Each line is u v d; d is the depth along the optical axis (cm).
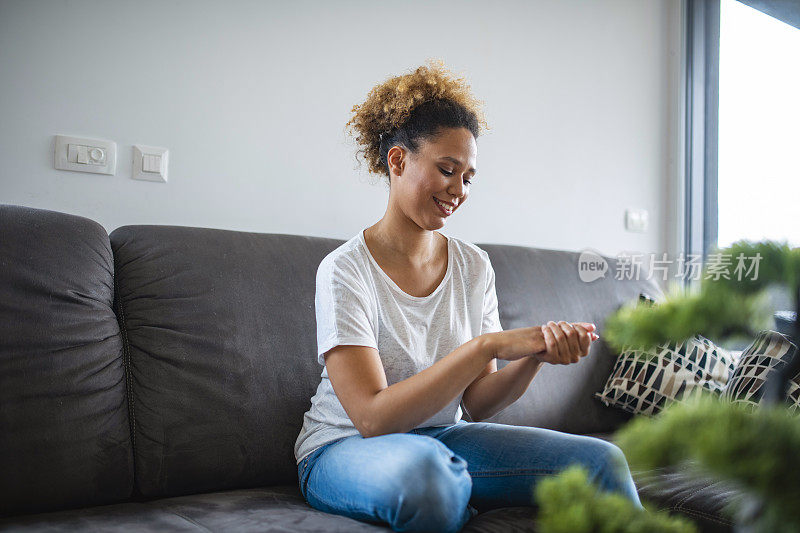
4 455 118
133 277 148
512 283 201
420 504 102
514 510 120
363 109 152
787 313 105
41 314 128
